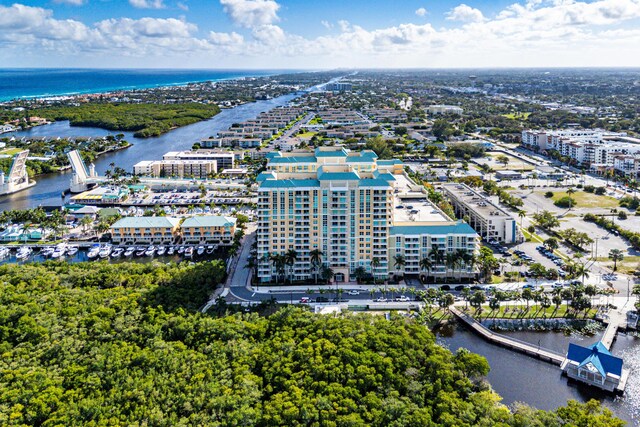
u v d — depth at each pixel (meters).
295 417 196.75
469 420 196.75
